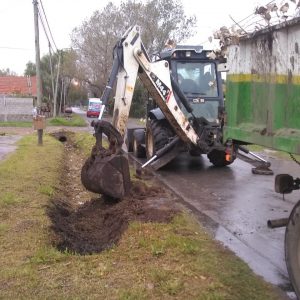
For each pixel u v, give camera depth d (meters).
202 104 12.09
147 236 5.77
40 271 4.79
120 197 7.76
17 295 4.27
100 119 8.56
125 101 10.14
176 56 12.17
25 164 11.24
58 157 13.12
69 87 76.69
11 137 20.64
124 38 10.08
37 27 27.23
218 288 4.45
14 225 6.16
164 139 11.84
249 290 4.50
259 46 4.73
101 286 4.46
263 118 4.69
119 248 5.50
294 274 4.22
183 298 4.23
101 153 7.98
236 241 6.31
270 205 8.40
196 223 6.88
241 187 9.99
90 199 8.48
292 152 4.15
